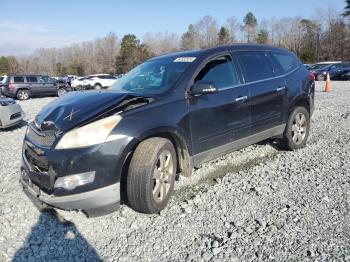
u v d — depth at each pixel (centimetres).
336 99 1326
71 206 350
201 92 419
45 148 362
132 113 377
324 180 469
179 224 368
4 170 559
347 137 691
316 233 338
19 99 2339
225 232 350
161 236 348
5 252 327
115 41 9138
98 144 349
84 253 325
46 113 411
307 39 7719
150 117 385
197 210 397
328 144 645
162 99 406
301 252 310
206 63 462
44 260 315
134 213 394
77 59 8925
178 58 480
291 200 412
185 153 427
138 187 369
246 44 544
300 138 614
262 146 637
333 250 310
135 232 357
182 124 412
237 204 408
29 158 392
